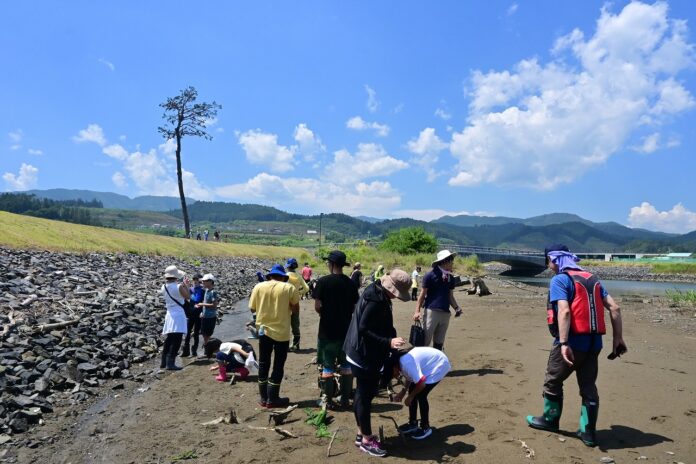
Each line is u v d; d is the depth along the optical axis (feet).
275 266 21.79
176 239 123.13
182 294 28.81
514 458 14.93
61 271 52.31
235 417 19.08
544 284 155.74
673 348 31.86
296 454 15.78
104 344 31.32
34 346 27.07
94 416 20.38
